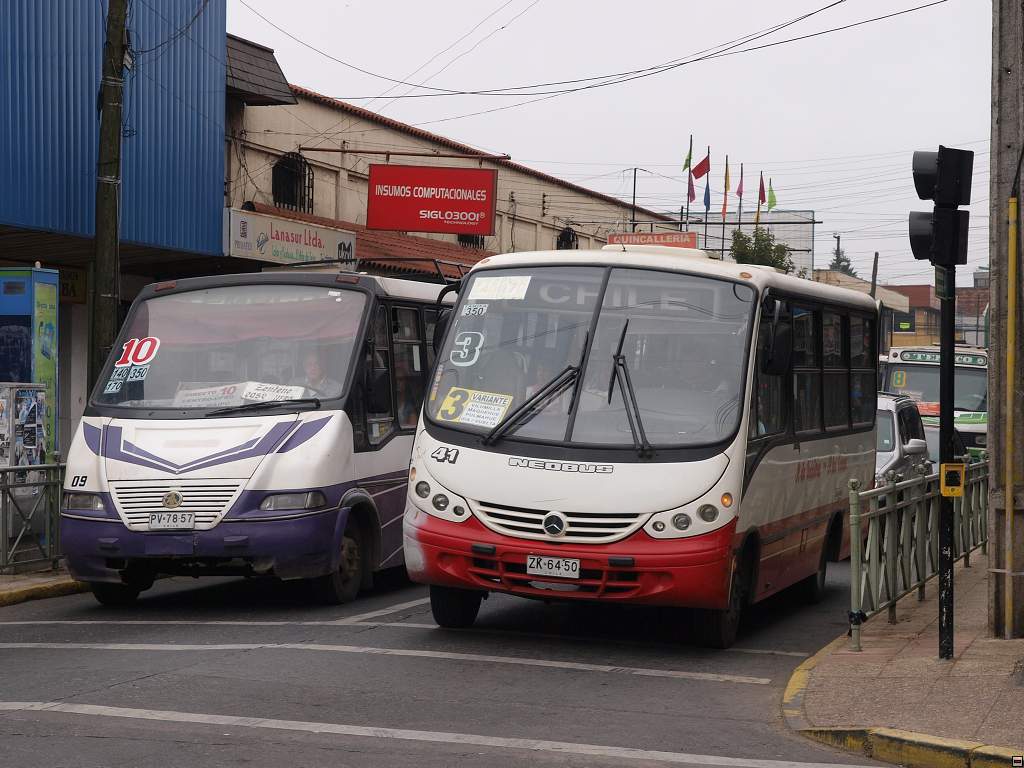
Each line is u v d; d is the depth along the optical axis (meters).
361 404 11.98
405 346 13.18
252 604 11.96
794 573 11.40
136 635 10.13
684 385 9.58
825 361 12.29
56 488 13.59
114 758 6.25
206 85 22.73
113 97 15.04
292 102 25.41
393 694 7.92
